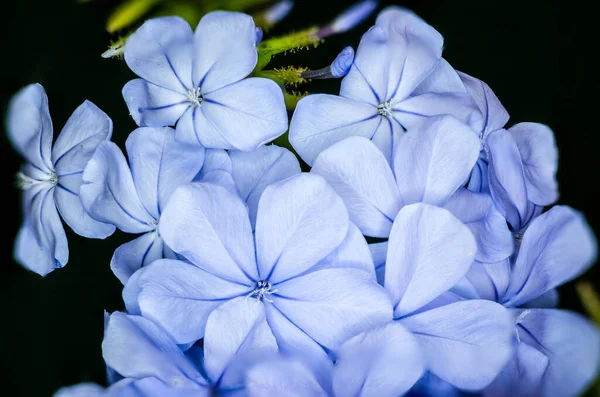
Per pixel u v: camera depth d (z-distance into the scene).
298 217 0.21
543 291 0.22
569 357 0.22
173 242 0.21
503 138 0.22
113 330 0.21
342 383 0.21
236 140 0.22
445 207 0.22
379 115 0.23
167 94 0.23
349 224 0.21
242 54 0.22
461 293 0.22
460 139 0.22
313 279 0.21
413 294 0.21
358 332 0.21
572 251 0.22
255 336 0.21
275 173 0.22
